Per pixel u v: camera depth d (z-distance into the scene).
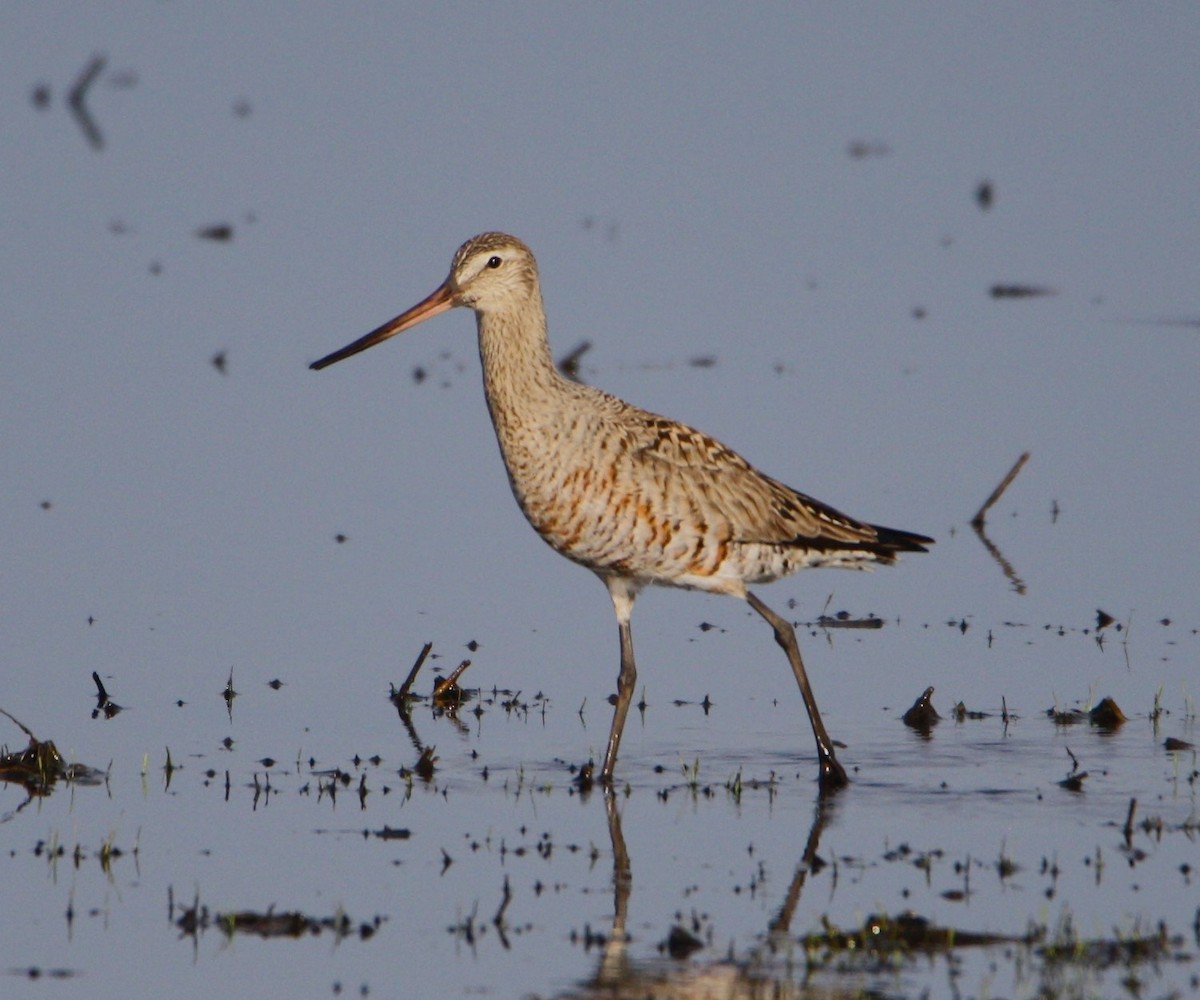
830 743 14.06
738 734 15.24
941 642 17.38
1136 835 12.83
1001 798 13.62
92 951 11.11
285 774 14.22
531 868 12.40
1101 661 16.73
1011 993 10.43
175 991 10.61
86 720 15.33
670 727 15.44
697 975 10.73
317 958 11.02
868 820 13.24
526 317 14.52
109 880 12.14
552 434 14.23
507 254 14.52
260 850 12.69
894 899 11.78
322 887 12.06
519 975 10.77
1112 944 11.02
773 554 14.57
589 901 11.84
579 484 14.16
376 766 14.45
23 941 11.23
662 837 12.97
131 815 13.32
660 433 14.37
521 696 16.22
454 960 10.98
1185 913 11.49
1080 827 13.00
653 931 11.35
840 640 17.52
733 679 16.62
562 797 13.80
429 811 13.48
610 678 16.70
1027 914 11.53
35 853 12.55
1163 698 15.84
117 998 10.52
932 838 12.84
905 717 15.43
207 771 14.24
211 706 15.77
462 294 14.55
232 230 29.20
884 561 15.02
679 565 14.37
